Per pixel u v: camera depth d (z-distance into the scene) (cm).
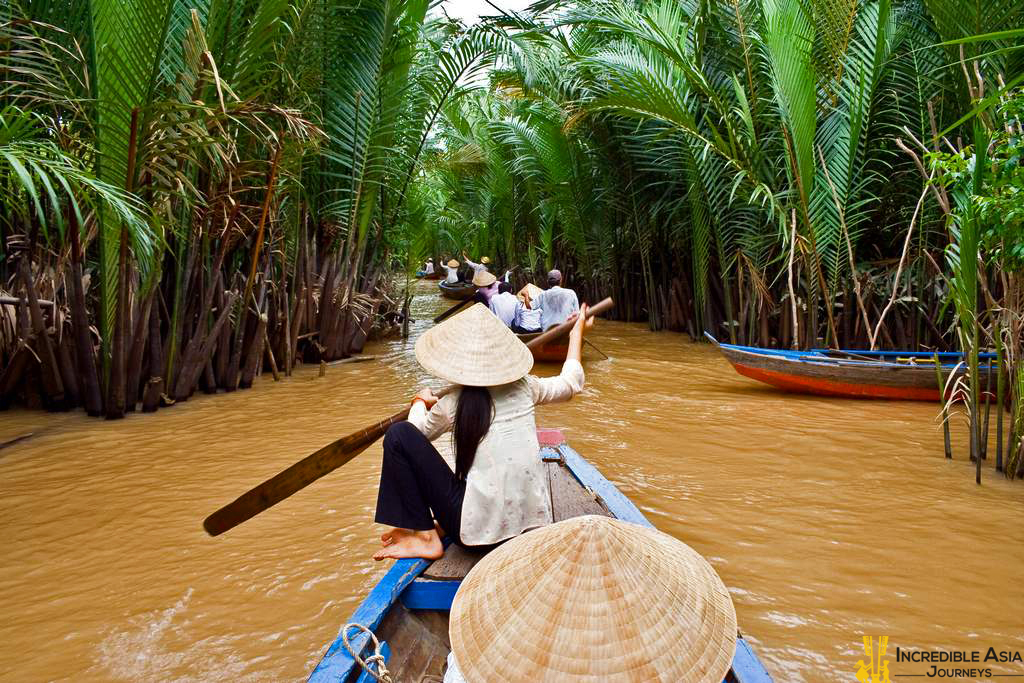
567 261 1778
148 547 364
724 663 147
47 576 335
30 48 542
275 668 264
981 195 441
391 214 1118
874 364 687
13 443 546
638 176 1227
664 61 980
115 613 303
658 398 714
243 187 712
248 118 672
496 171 1870
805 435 572
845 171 859
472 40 992
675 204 1165
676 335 1239
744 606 307
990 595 316
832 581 329
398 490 272
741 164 923
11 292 676
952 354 723
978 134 438
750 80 942
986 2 669
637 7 1128
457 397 269
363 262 1127
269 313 870
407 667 233
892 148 909
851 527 387
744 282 1069
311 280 946
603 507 327
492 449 263
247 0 679
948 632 288
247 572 337
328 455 298
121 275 595
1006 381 634
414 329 1329
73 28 594
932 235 863
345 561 346
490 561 169
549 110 1345
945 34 713
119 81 550
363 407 675
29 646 279
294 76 814
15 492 442
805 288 945
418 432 274
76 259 598
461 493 271
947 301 505
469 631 156
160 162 591
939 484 455
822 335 961
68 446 542
